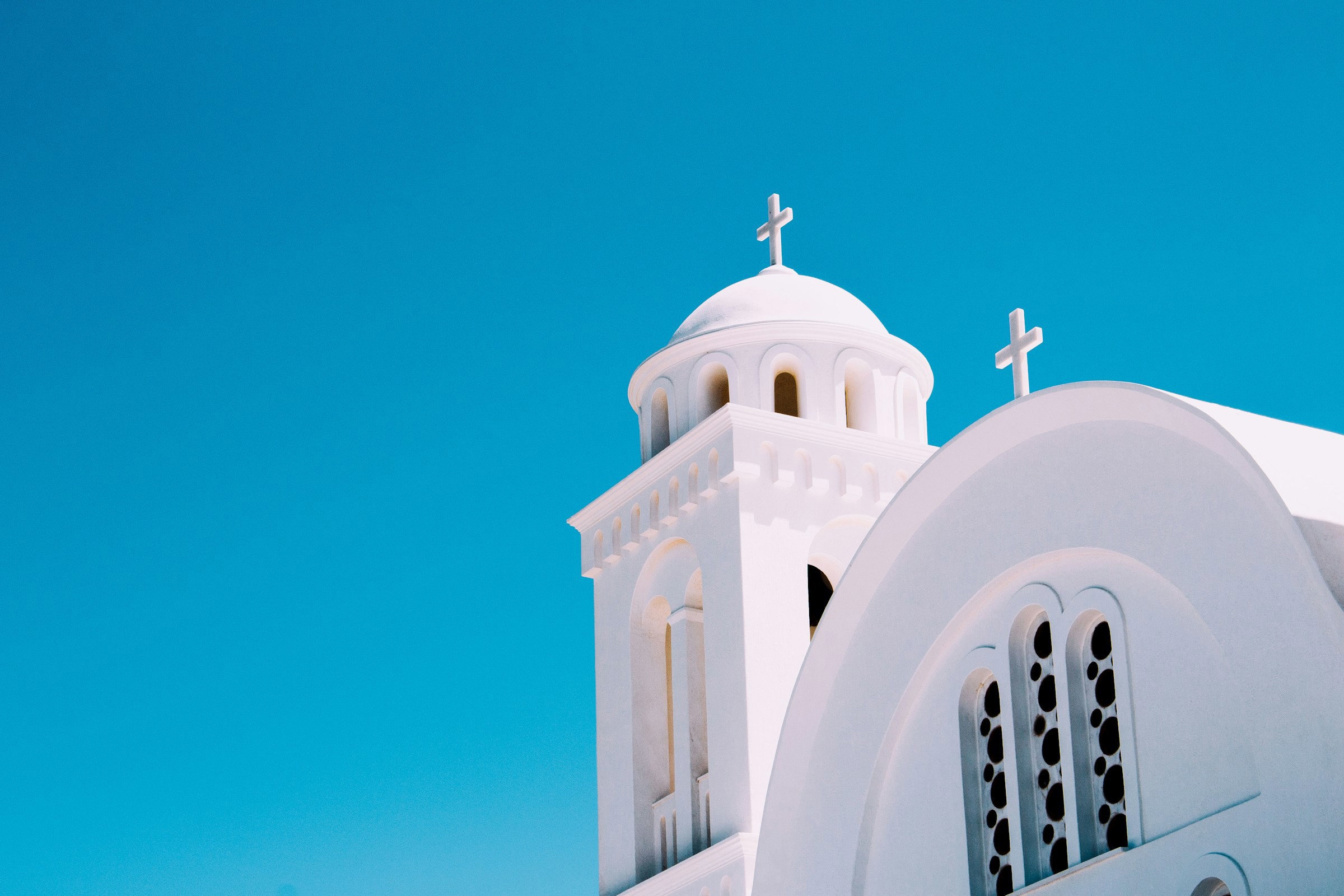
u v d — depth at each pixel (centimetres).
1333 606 1294
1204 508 1447
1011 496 1666
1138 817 1456
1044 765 1606
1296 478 1371
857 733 1797
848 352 2373
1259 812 1343
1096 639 1566
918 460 2341
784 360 2362
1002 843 1641
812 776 1838
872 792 1766
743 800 2084
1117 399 1538
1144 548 1499
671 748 2311
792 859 1833
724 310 2436
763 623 2166
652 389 2462
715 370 2412
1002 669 1650
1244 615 1386
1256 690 1362
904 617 1769
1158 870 1422
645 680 2328
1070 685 1566
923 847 1698
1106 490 1555
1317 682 1312
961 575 1708
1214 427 1428
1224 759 1397
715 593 2211
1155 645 1479
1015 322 1842
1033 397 1620
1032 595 1627
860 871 1759
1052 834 1584
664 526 2319
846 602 1825
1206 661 1428
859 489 2284
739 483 2212
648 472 2355
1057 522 1603
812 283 2492
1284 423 1471
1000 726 1675
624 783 2288
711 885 2070
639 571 2356
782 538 2217
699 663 2256
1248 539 1397
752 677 2134
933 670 1736
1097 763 1539
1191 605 1442
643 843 2241
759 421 2245
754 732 2108
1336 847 1277
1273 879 1321
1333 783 1288
